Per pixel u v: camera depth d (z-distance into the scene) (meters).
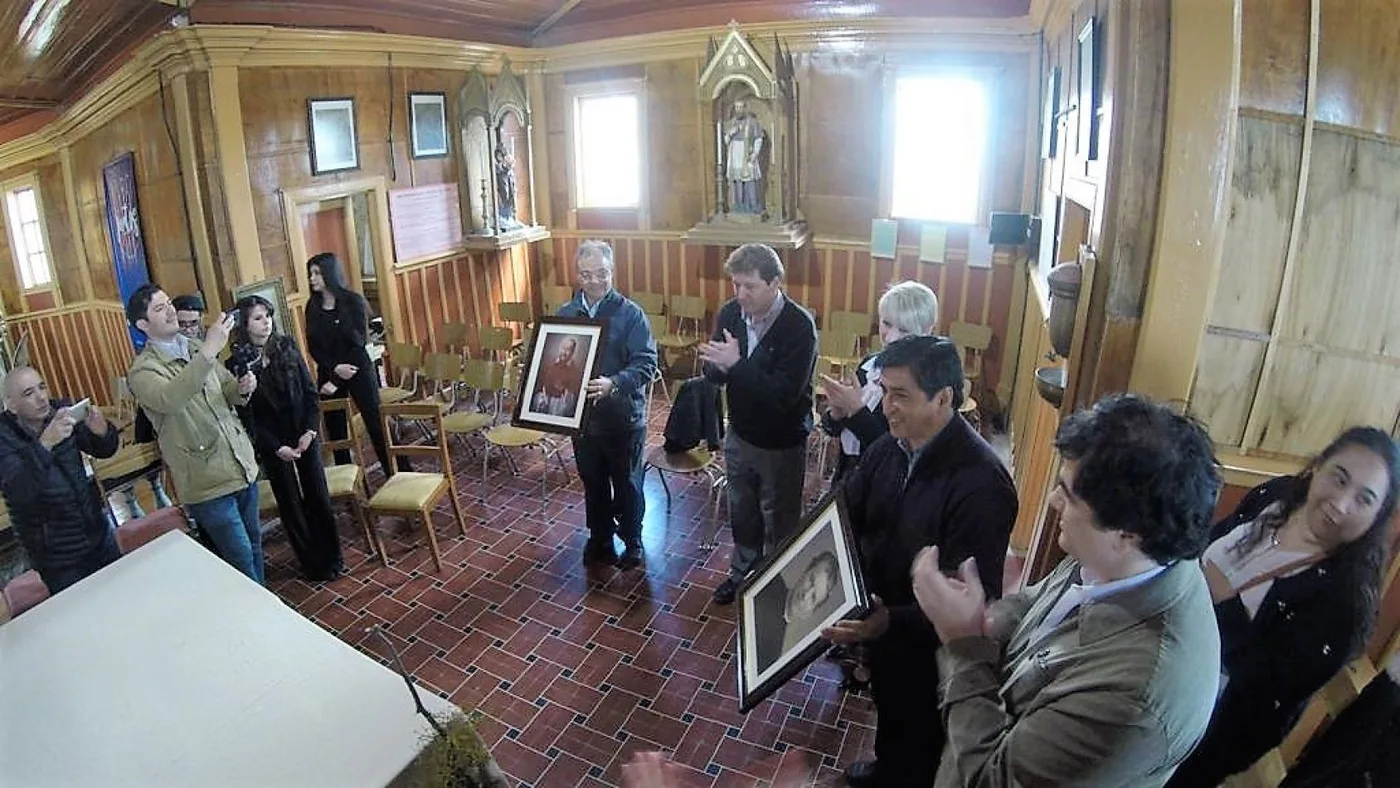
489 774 1.14
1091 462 0.98
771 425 2.85
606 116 6.29
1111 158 1.87
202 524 3.01
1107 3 2.16
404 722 1.12
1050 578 1.35
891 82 5.24
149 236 4.95
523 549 3.82
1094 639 1.02
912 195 5.47
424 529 3.75
